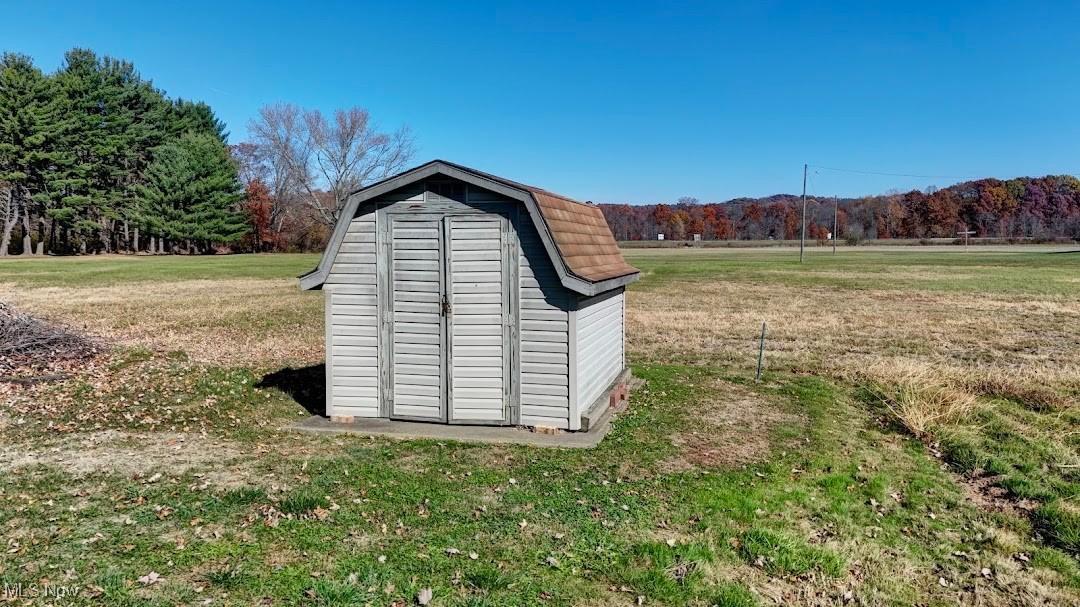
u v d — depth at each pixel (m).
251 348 14.17
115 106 59.81
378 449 7.05
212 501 5.53
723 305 23.39
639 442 7.42
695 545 4.86
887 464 6.89
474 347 7.76
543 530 5.11
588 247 8.57
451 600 4.09
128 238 67.62
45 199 53.59
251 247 77.75
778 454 7.09
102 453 6.87
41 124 52.19
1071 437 7.70
